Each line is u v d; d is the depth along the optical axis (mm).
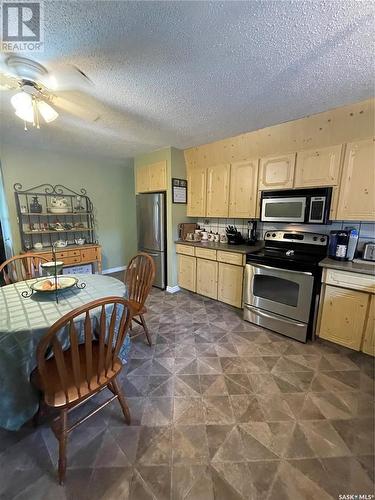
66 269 3773
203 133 2604
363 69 1417
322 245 2420
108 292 1652
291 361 1934
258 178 2719
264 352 2057
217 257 2982
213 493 1032
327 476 1101
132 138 2801
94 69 1423
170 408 1476
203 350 2088
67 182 3828
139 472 1114
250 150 2730
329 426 1353
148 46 1223
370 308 1911
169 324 2555
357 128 1989
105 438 1277
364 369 1831
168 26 1091
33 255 2178
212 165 3160
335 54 1280
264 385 1670
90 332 1062
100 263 3900
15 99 1447
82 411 1453
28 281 1849
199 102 1859
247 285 2568
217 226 3549
